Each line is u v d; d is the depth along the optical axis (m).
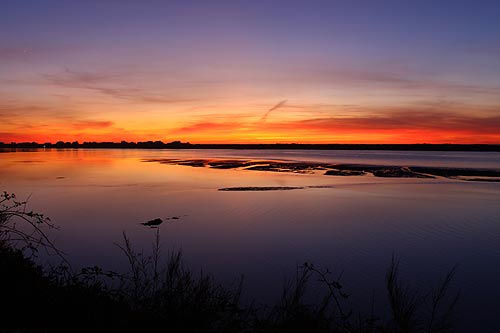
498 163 73.38
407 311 5.69
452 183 34.50
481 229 15.39
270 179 38.34
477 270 10.41
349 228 15.48
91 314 4.57
